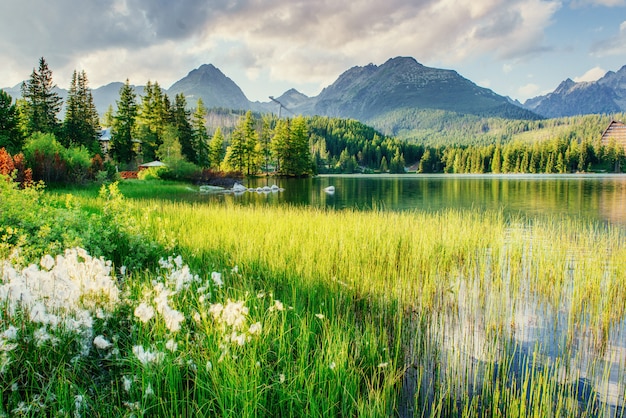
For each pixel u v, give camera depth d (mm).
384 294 6434
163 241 8766
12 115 40312
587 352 4992
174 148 50406
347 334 4762
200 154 70250
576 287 7254
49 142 34188
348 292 6352
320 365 3922
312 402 3475
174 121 64188
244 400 3285
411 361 4703
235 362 3723
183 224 11547
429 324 5527
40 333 3508
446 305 6480
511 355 4895
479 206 26016
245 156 76188
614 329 5652
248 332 3984
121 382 3629
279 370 4031
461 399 3984
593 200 29891
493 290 7211
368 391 3922
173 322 3615
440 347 5043
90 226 8109
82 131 56469
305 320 4906
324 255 7953
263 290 5941
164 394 3447
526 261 9164
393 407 3758
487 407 3861
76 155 34500
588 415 3752
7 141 36719
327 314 5527
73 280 4297
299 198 34094
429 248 9359
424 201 30453
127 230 8531
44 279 4039
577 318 6031
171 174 48688
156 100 64062
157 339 4113
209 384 3549
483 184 54875
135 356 3635
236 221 12211
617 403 3947
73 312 4008
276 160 83312
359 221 12055
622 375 4473
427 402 3938
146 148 63062
